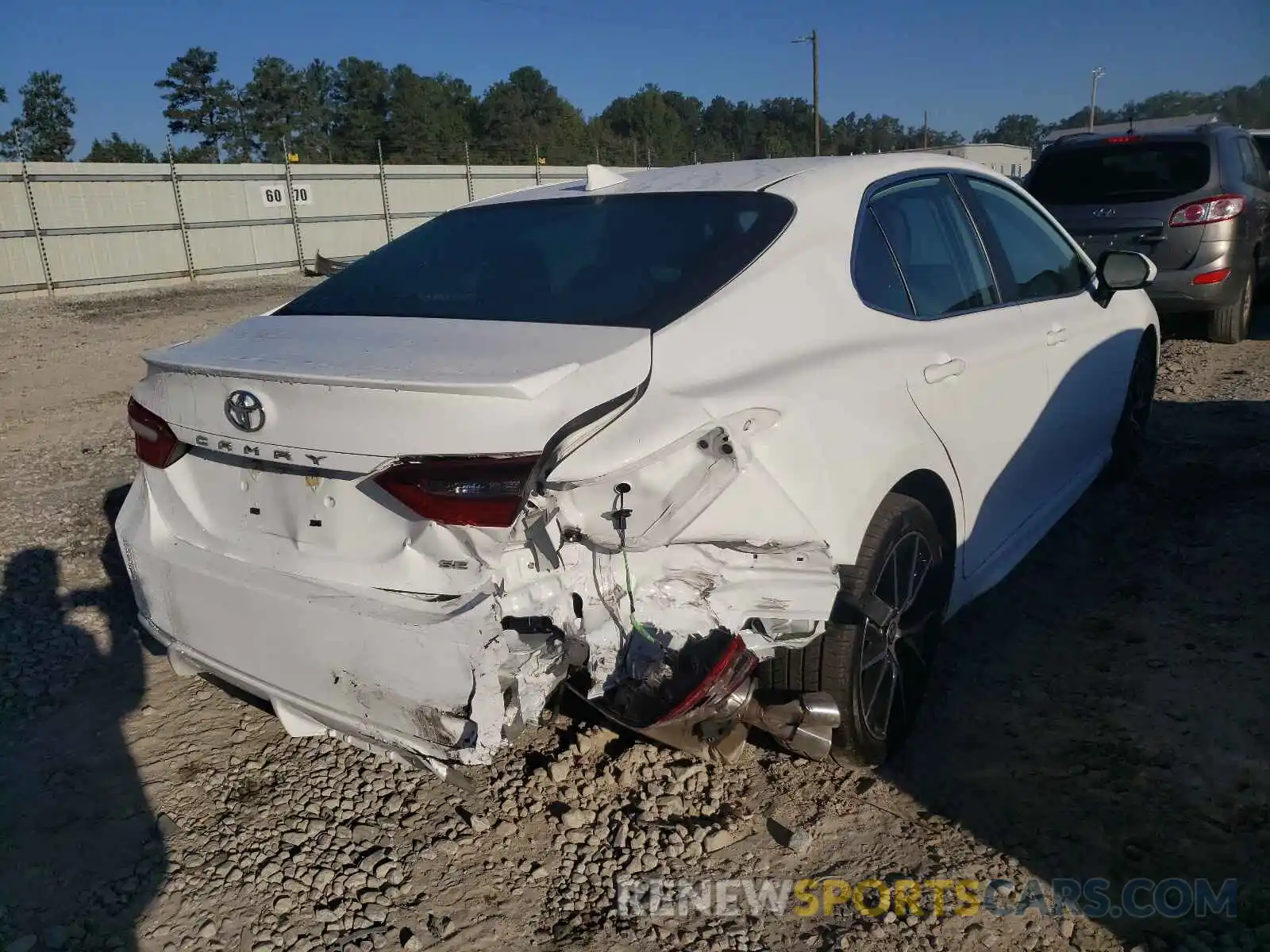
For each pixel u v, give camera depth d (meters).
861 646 2.69
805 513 2.46
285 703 2.44
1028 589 4.11
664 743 2.55
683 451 2.24
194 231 24.09
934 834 2.67
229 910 2.50
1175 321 9.20
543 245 3.01
